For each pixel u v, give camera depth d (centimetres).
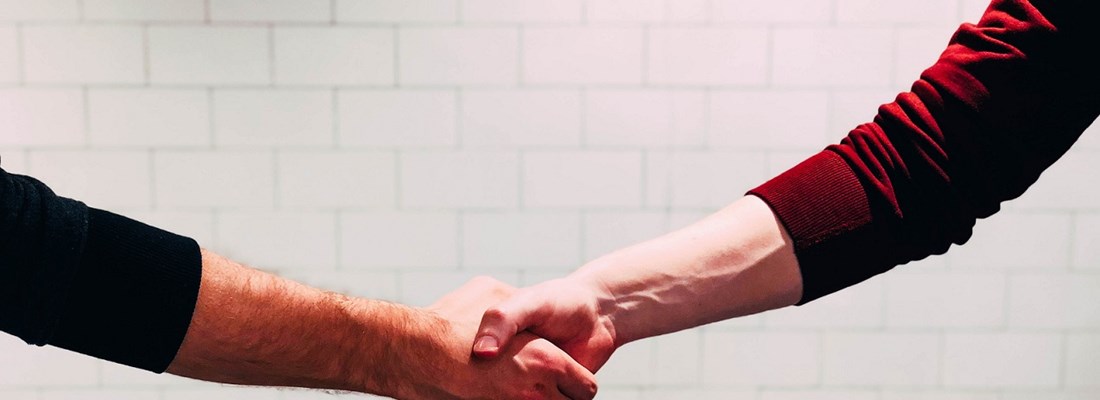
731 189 185
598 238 186
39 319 70
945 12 180
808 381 191
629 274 92
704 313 91
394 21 179
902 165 83
